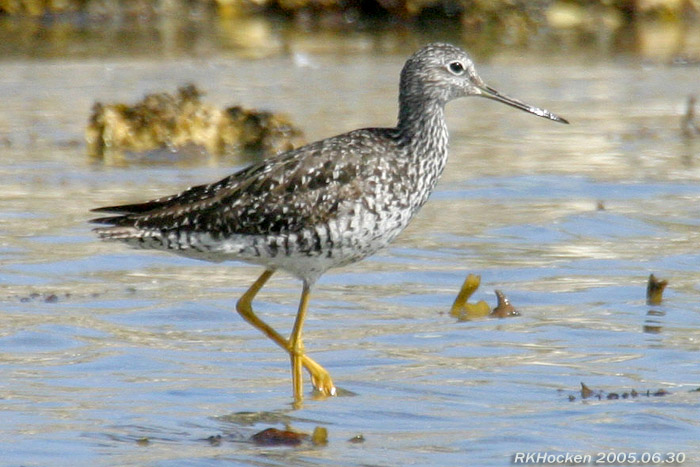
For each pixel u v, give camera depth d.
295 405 10.53
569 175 19.20
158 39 32.28
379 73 27.64
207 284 14.23
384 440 9.71
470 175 19.22
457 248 15.59
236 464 9.14
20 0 34.66
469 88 12.14
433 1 35.38
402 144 11.52
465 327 12.66
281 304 13.48
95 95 24.81
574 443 9.59
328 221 10.96
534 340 12.23
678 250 15.47
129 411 10.30
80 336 12.26
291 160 11.09
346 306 13.43
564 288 13.97
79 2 35.09
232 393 10.81
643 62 29.62
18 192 17.89
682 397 10.58
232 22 35.38
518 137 21.97
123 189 18.08
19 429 9.82
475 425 10.02
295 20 35.88
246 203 10.92
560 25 35.41
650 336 12.28
